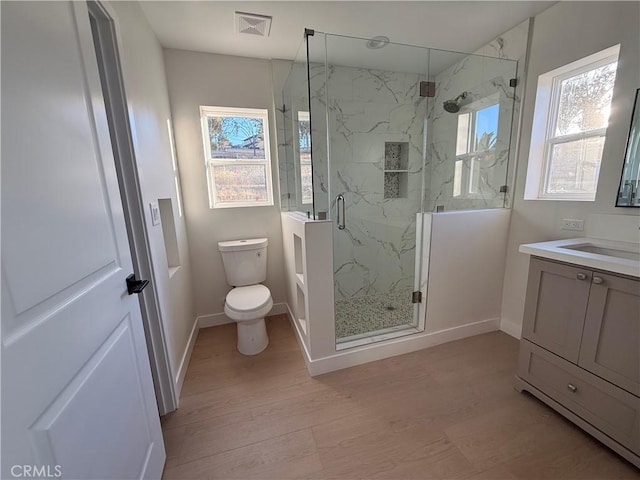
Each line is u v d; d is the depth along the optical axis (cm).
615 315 113
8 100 52
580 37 159
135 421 97
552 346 139
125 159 124
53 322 60
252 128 241
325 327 177
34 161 58
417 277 211
